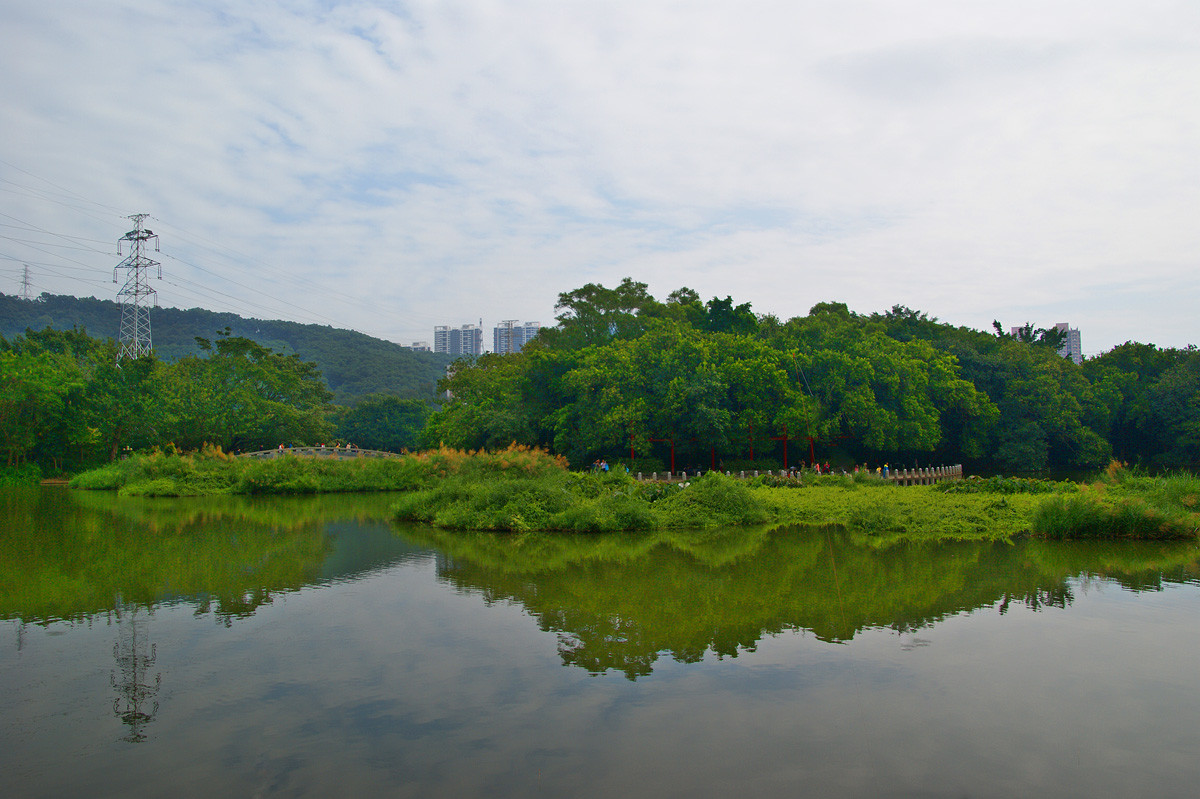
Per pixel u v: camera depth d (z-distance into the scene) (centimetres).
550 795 600
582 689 846
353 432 10275
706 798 593
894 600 1264
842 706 789
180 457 4034
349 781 629
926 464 6400
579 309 7525
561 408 5556
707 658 955
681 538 2059
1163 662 928
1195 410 5900
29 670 928
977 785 616
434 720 760
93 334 12862
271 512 2836
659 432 5084
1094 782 621
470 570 1572
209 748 697
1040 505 2077
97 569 1600
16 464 5200
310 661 957
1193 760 661
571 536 2116
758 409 4997
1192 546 1811
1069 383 6297
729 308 6750
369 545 1945
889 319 7788
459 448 5744
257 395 6456
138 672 920
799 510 2545
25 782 632
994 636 1043
